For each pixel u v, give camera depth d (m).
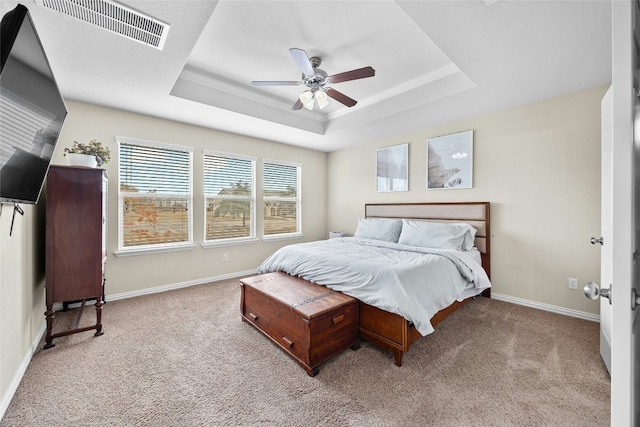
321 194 5.45
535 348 2.10
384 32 2.22
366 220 4.16
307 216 5.21
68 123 2.89
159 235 3.55
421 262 2.31
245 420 1.41
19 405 1.50
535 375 1.77
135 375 1.77
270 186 4.70
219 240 4.09
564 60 2.14
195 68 2.82
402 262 2.31
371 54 2.54
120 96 2.82
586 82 2.52
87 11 1.62
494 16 1.67
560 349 2.09
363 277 2.14
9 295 1.59
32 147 1.41
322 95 2.62
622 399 0.64
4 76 1.02
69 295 2.21
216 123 3.69
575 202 2.75
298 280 2.57
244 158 4.30
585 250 2.69
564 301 2.80
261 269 3.14
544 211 2.93
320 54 2.53
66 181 2.21
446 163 3.70
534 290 2.99
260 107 3.51
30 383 1.68
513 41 1.91
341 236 4.78
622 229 0.64
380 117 3.48
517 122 3.11
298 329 1.87
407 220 3.75
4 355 1.49
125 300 3.17
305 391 1.63
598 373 1.79
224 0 1.85
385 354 2.04
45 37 1.86
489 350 2.08
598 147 2.62
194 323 2.56
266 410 1.48
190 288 3.64
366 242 3.48
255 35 2.25
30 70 1.21
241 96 3.33
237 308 2.93
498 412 1.46
